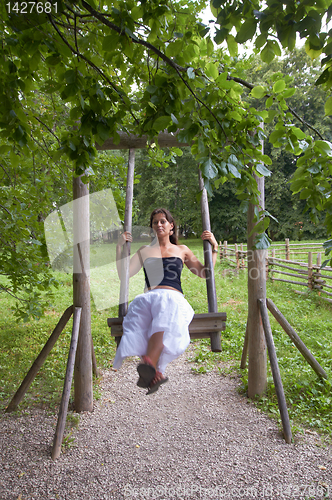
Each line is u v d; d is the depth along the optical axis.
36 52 1.94
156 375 2.28
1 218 4.29
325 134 24.92
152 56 2.15
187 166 21.64
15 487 2.59
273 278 10.26
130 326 2.48
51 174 4.92
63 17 2.28
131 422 3.50
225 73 2.06
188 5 3.04
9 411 3.74
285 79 2.20
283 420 3.14
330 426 3.22
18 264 4.68
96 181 5.44
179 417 3.56
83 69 2.13
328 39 1.69
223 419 3.47
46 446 3.11
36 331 6.46
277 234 28.62
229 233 29.66
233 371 4.59
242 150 2.29
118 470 2.76
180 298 2.61
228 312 7.19
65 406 3.18
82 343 3.72
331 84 1.86
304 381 3.91
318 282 8.33
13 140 2.42
